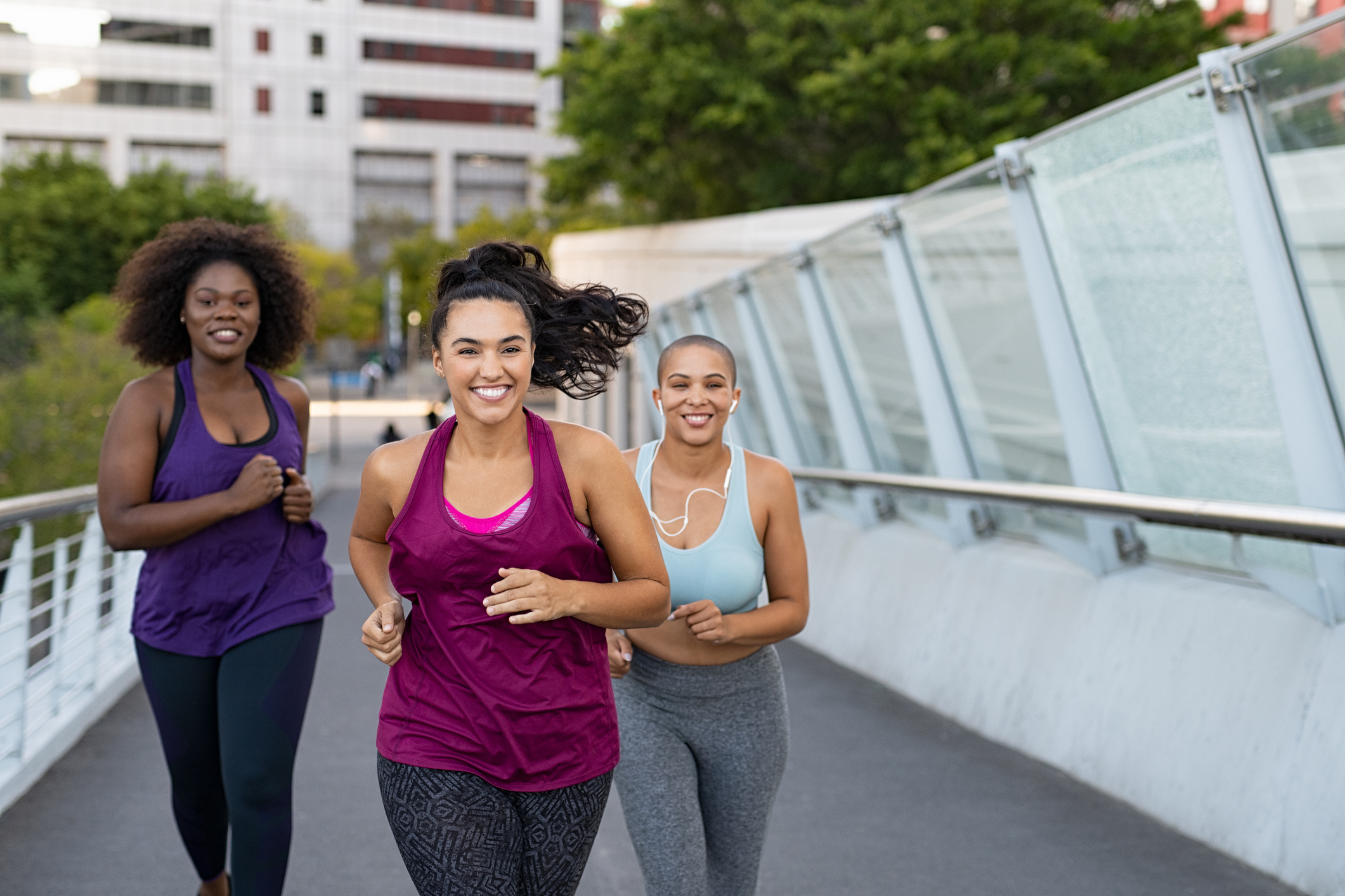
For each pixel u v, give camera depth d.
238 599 3.31
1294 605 4.22
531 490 2.35
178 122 76.50
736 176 23.77
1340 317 4.09
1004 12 19.38
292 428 3.54
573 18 84.31
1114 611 5.14
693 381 3.05
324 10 78.12
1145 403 5.37
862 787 4.96
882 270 7.57
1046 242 5.69
